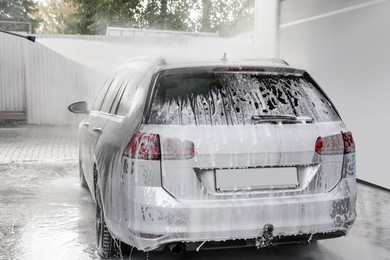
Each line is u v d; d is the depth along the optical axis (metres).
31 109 15.76
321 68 9.09
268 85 3.75
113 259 4.23
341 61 8.41
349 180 3.72
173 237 3.30
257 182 3.42
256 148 3.41
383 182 7.36
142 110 3.56
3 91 16.06
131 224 3.41
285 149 3.47
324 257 4.32
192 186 3.32
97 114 5.21
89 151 5.17
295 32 10.14
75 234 4.97
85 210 5.91
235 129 3.42
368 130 7.68
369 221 5.56
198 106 3.48
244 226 3.36
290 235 3.50
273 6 11.05
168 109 3.47
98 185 4.27
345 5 8.23
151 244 3.34
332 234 3.66
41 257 4.30
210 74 3.68
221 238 3.34
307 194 3.54
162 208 3.29
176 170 3.32
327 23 8.84
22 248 4.54
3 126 15.48
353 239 4.88
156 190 3.32
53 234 4.97
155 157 3.34
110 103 4.78
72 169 8.68
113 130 4.01
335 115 3.84
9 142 12.13
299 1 9.92
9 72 16.02
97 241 4.42
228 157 3.37
